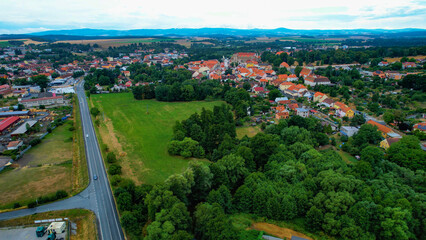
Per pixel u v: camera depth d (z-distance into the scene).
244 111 186.00
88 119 180.25
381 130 151.25
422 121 164.88
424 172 98.75
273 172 101.62
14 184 100.81
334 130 160.50
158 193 80.19
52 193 95.88
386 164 106.75
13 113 179.75
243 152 111.69
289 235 77.94
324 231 78.94
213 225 69.75
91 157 124.88
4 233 78.62
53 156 124.69
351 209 78.88
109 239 75.81
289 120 160.12
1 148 129.62
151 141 144.62
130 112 198.25
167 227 67.88
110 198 94.06
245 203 87.75
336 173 94.88
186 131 146.12
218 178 96.00
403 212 74.00
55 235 77.81
